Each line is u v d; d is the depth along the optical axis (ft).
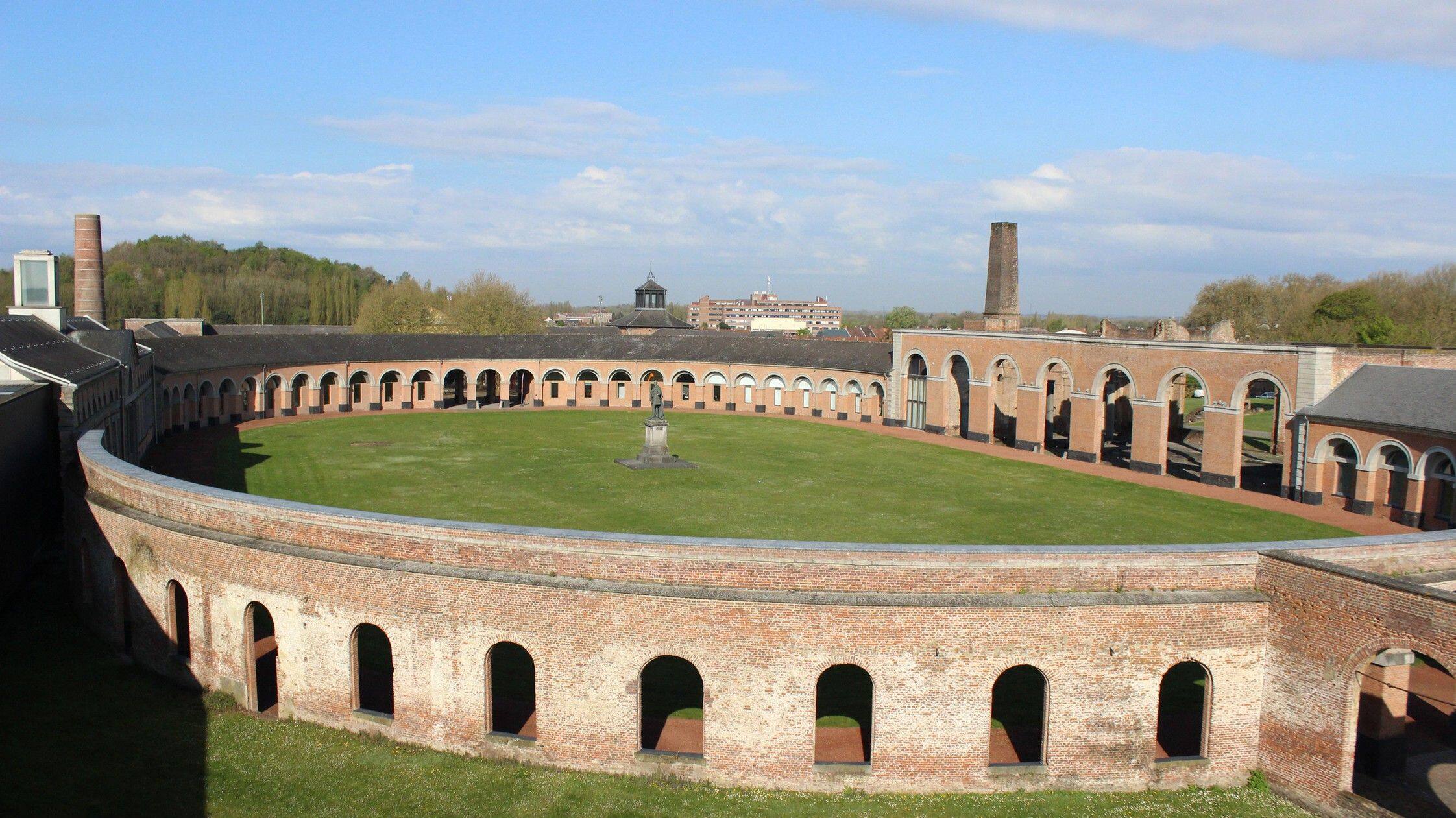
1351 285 456.86
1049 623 77.05
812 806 75.77
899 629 76.38
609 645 78.84
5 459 120.16
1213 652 79.05
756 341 355.56
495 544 80.94
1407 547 83.82
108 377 185.68
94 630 110.63
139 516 98.37
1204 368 206.28
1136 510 178.29
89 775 78.18
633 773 79.56
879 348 319.68
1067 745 78.38
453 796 76.38
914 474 213.46
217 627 92.48
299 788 77.41
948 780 77.77
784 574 77.25
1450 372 172.86
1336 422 180.55
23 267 209.36
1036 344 246.68
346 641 85.66
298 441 250.57
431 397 343.05
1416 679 100.27
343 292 615.98
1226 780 80.43
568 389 352.69
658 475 205.57
